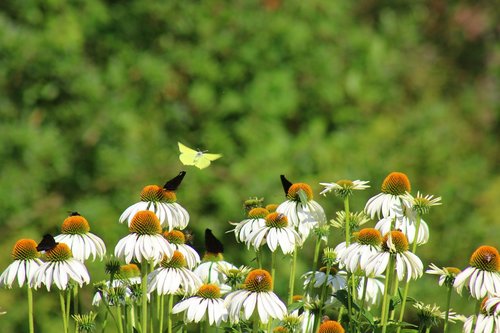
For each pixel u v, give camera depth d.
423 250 11.98
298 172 11.78
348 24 12.73
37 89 12.20
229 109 12.04
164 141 12.07
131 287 5.96
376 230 5.81
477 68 14.22
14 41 12.13
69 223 5.79
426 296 11.41
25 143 11.91
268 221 5.93
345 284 6.38
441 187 12.23
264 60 12.25
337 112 12.30
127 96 12.14
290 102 12.09
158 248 5.44
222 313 5.63
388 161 12.05
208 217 11.52
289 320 5.73
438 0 14.28
